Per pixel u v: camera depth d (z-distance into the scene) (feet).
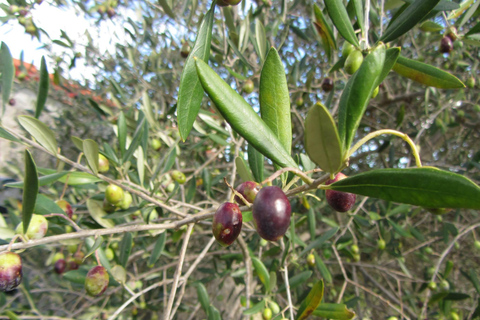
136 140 5.67
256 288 11.25
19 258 3.48
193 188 7.38
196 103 2.39
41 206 4.65
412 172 1.77
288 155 2.26
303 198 7.57
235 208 2.51
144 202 5.83
